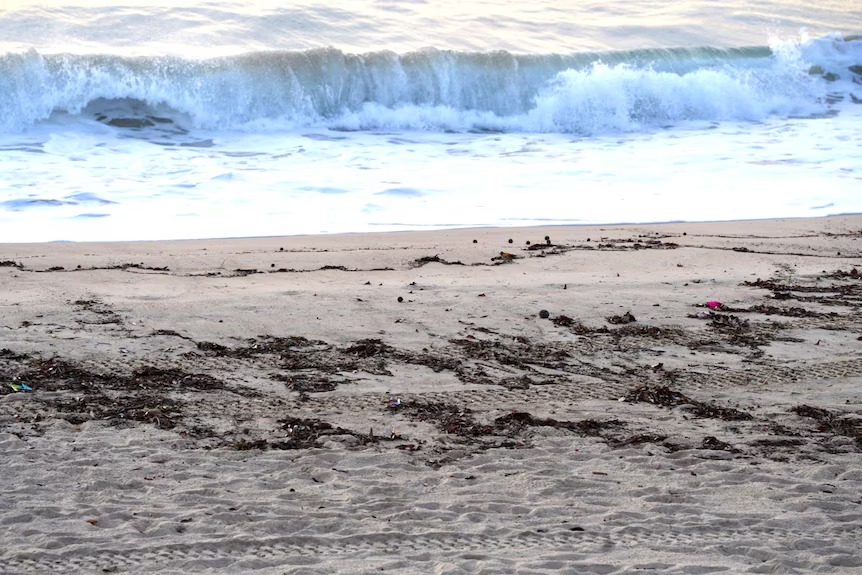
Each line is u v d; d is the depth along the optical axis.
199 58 33.25
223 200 22.45
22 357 11.59
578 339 13.48
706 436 10.04
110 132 29.73
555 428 10.16
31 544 7.11
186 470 8.71
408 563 7.02
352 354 12.44
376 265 17.19
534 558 7.16
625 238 19.92
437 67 35.59
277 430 9.87
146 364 11.68
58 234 19.02
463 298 15.09
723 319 14.57
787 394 11.55
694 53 40.91
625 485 8.73
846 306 15.53
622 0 51.69
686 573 6.99
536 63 36.97
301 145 29.73
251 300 14.49
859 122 35.56
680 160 28.59
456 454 9.38
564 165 27.66
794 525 7.93
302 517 7.79
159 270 16.31
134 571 6.79
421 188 24.41
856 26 48.41
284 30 40.06
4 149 26.95
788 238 20.38
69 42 35.72
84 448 9.12
